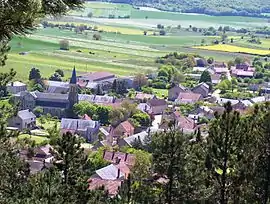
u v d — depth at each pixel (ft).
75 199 133.18
